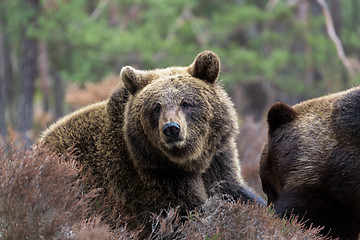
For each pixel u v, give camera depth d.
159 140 10.02
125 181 10.75
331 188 9.27
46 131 12.27
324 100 10.05
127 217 10.15
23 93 35.16
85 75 39.56
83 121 11.55
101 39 36.44
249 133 21.06
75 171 9.17
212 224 8.86
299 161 9.66
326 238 9.09
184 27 38.66
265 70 37.16
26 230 7.86
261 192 15.74
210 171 10.98
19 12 34.34
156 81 10.47
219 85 11.07
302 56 39.59
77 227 8.35
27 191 8.17
